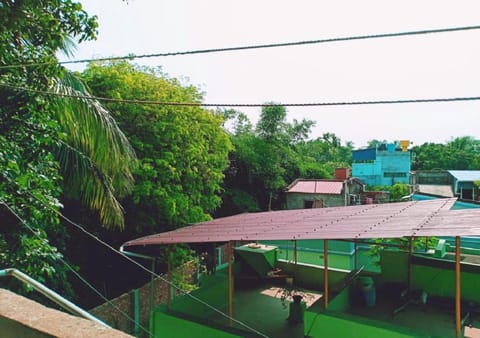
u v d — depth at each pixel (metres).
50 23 4.36
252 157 21.58
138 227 10.95
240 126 27.92
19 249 4.55
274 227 5.99
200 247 13.58
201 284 8.66
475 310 6.61
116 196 9.41
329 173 30.09
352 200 22.81
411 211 6.68
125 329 8.94
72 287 10.02
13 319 1.31
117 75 10.69
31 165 4.79
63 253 9.51
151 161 10.57
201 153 11.91
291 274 9.47
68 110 5.85
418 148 49.44
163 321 6.56
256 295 8.75
